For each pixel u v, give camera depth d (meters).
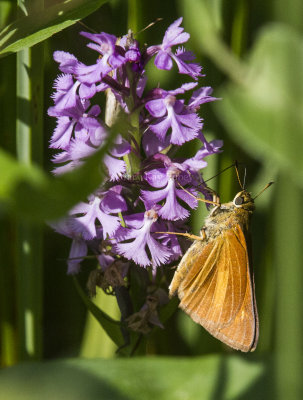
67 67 0.23
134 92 0.23
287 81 0.11
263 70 0.12
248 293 0.24
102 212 0.23
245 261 0.24
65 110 0.23
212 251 0.24
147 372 0.21
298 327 0.12
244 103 0.12
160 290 0.24
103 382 0.21
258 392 0.21
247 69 0.12
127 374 0.21
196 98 0.24
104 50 0.23
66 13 0.23
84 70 0.23
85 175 0.11
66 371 0.21
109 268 0.24
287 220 0.12
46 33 0.23
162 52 0.23
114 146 0.22
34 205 0.10
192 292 0.24
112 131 0.11
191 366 0.21
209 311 0.24
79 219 0.23
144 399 0.21
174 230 0.24
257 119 0.12
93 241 0.24
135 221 0.23
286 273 0.12
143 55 0.23
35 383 0.21
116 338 0.24
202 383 0.21
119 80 0.23
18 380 0.21
